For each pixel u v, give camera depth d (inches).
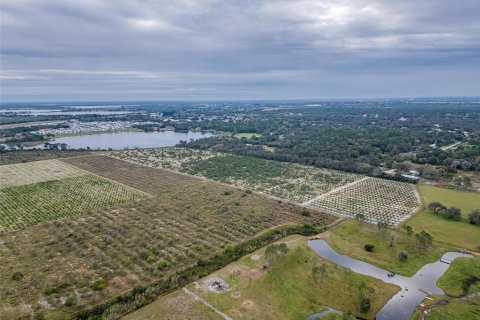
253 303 3334.2
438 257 4320.9
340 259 4256.9
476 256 4355.3
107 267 3934.5
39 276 3710.6
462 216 5634.8
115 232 4849.9
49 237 4704.7
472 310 3287.4
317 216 5659.5
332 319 3142.2
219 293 3476.9
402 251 4303.6
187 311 3201.3
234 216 5570.9
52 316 3024.1
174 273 3814.0
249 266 3983.8
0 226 5054.1
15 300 3297.2
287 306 3316.9
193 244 4532.5
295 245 4505.4
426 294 3548.2
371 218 5595.5
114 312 3149.6
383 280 3794.3
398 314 3235.7
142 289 3496.6
